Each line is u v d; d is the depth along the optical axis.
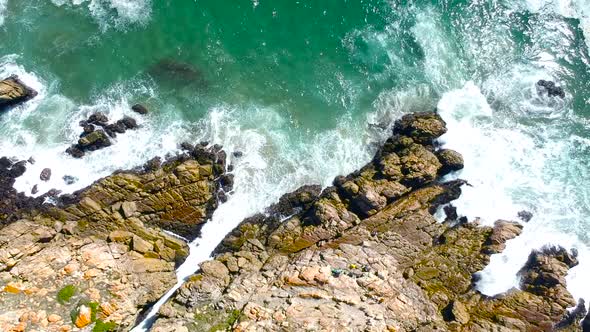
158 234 44.91
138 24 50.78
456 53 52.00
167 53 50.34
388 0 53.09
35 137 45.97
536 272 43.88
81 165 45.44
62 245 42.25
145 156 46.22
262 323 39.34
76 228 43.28
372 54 51.75
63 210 43.59
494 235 45.16
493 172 47.84
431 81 51.00
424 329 40.09
